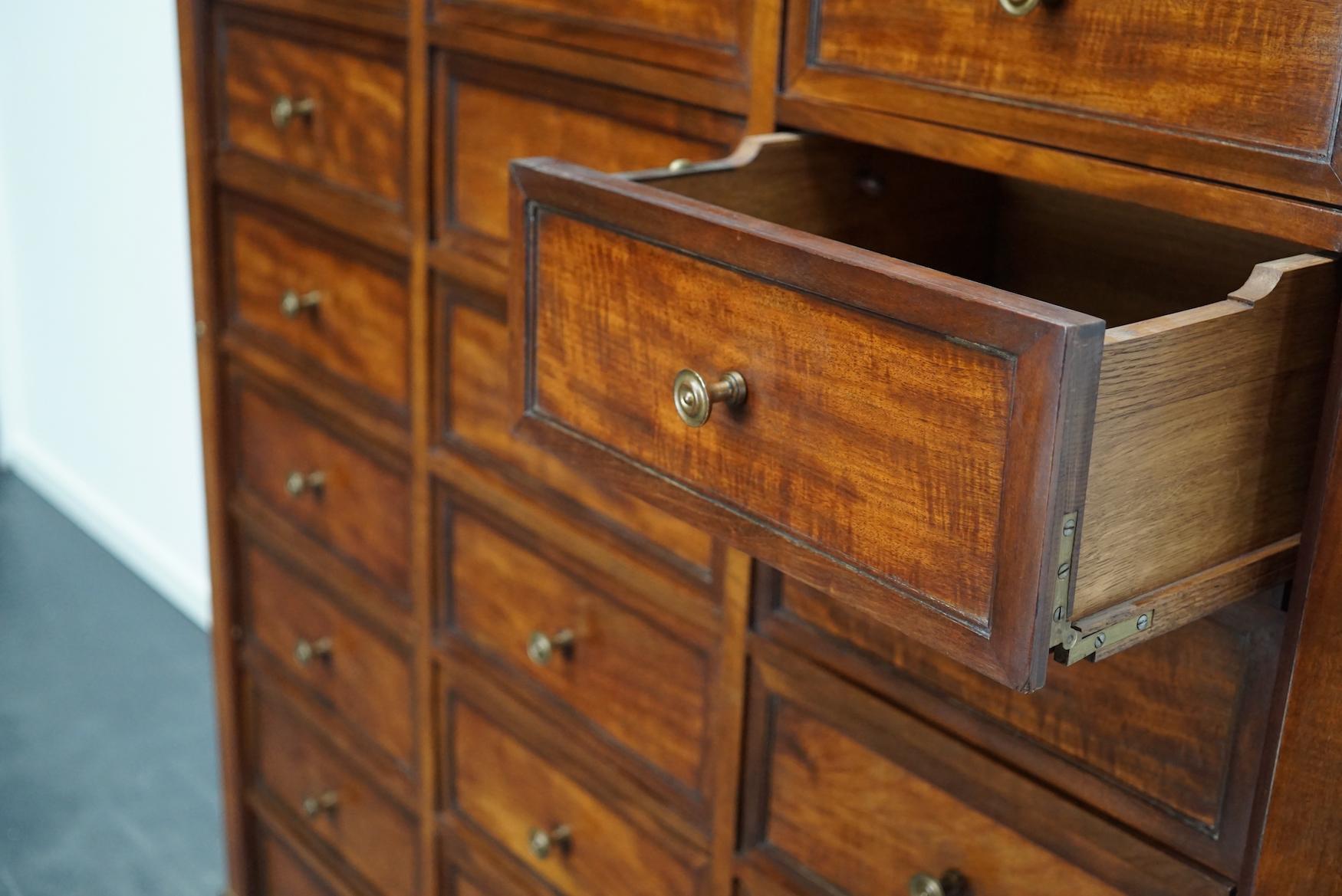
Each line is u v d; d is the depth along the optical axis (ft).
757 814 3.20
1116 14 2.14
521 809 3.99
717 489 2.17
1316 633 2.07
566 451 2.44
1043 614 1.74
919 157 2.85
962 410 1.77
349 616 4.52
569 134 3.27
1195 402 1.86
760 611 3.05
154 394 7.69
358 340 4.13
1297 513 2.10
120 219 7.54
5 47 8.32
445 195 3.65
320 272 4.23
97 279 7.94
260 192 4.34
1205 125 2.06
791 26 2.67
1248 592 2.05
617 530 3.41
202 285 4.76
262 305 4.54
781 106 2.71
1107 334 1.74
